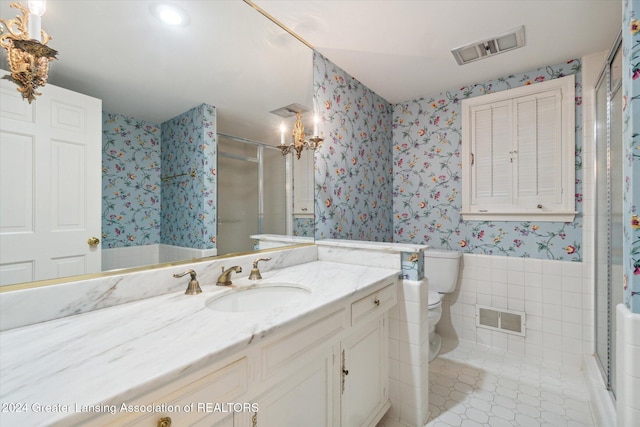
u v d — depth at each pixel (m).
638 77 0.93
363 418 1.29
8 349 0.64
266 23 1.49
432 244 2.51
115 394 0.48
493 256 2.23
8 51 0.77
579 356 1.93
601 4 1.41
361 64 1.98
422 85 2.32
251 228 1.47
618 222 1.45
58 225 0.86
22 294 0.76
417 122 2.59
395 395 1.53
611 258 1.54
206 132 1.29
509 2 1.40
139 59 1.06
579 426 1.43
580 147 1.93
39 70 0.82
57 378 0.52
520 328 2.12
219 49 1.33
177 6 1.17
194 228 1.23
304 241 1.77
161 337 0.69
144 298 1.00
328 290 1.11
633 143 0.94
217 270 1.25
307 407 0.97
